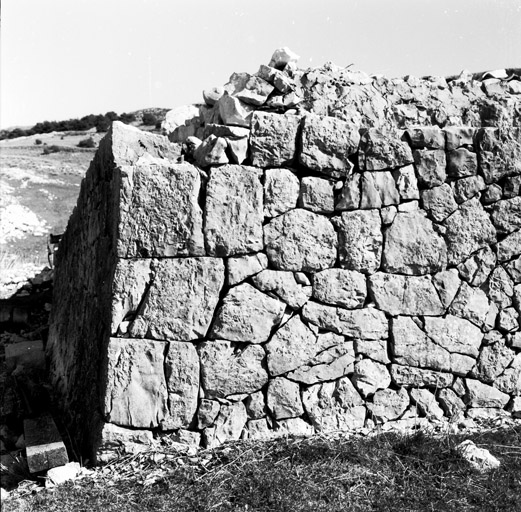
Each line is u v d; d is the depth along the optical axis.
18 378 7.30
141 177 5.44
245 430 5.79
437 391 6.21
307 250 5.82
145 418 5.55
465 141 6.09
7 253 17.78
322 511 4.74
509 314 6.27
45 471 5.54
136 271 5.50
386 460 5.36
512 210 6.20
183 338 5.59
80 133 51.12
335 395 5.97
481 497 4.94
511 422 6.18
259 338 5.75
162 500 4.90
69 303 8.20
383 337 6.04
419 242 6.05
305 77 6.40
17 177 28.45
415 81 6.71
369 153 5.93
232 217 5.61
